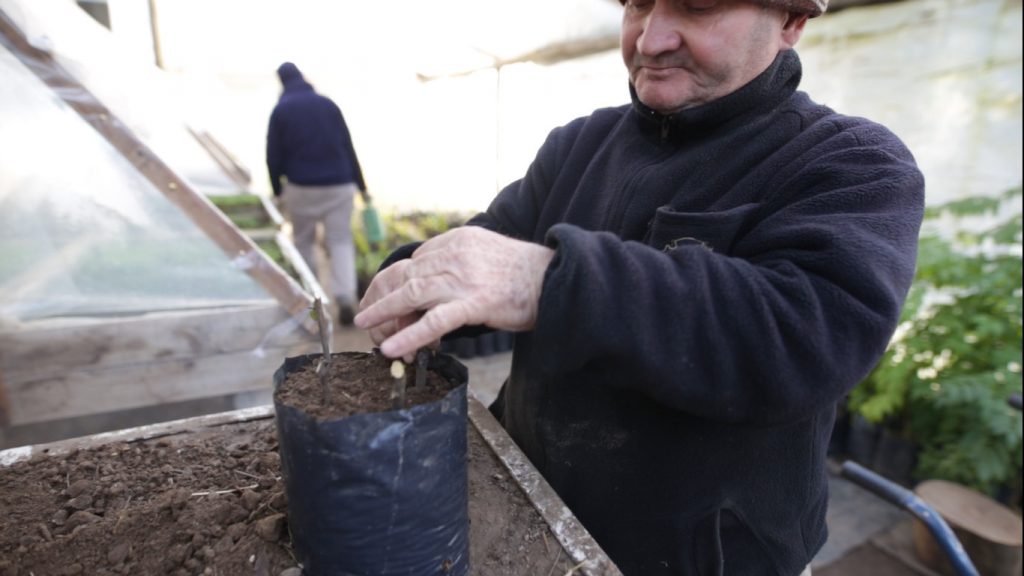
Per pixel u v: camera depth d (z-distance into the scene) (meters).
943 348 2.33
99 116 1.46
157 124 3.06
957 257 2.41
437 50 6.91
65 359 1.53
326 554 0.58
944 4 2.45
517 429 1.00
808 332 0.55
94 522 0.71
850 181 0.67
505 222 1.16
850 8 2.81
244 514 0.72
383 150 9.36
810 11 0.78
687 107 0.85
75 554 0.67
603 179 0.99
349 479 0.54
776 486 0.81
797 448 0.81
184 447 0.90
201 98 7.83
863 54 2.80
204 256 1.62
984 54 2.36
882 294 0.56
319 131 3.52
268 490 0.77
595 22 4.27
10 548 0.67
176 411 1.90
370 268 4.26
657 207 0.86
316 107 3.50
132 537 0.69
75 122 1.43
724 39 0.77
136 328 1.59
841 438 2.76
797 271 0.60
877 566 2.08
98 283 1.56
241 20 6.44
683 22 0.78
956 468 2.20
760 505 0.81
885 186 0.65
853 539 2.21
